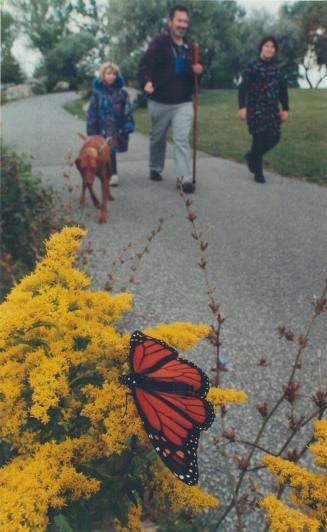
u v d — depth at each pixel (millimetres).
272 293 4270
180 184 2273
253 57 25281
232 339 3533
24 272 3900
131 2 24594
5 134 13547
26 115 20156
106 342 1856
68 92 38375
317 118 14344
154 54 6977
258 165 8062
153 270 4629
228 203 6898
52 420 1758
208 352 3365
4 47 35781
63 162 9531
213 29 24234
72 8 37656
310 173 8633
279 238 5578
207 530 2000
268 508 1481
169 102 7215
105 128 7289
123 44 25953
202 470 2379
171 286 4320
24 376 1828
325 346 3477
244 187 7809
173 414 1577
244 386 3023
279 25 18000
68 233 2021
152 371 1644
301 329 3693
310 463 2461
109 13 25938
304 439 2615
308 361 3299
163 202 6883
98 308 2045
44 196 4949
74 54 38438
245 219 6215
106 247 5121
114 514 1834
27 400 1824
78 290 2031
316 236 5664
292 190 7664
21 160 5273
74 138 13133
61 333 1893
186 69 7090
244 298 4164
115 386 1766
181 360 1660
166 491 1849
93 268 4559
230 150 10922
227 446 2529
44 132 14383
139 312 3840
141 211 6438
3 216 4375
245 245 5352
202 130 13891
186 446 1549
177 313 3863
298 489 1594
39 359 1812
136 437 1763
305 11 16594
